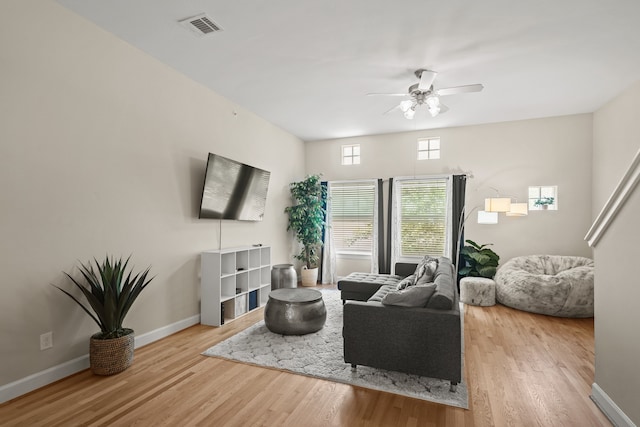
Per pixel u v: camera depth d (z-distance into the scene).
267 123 5.61
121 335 2.75
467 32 2.94
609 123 4.66
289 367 2.77
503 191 5.64
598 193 4.98
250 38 3.06
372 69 3.69
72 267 2.69
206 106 4.20
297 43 3.14
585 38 3.02
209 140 4.24
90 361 2.64
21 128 2.36
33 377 2.41
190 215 3.94
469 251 5.53
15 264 2.33
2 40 2.26
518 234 5.55
